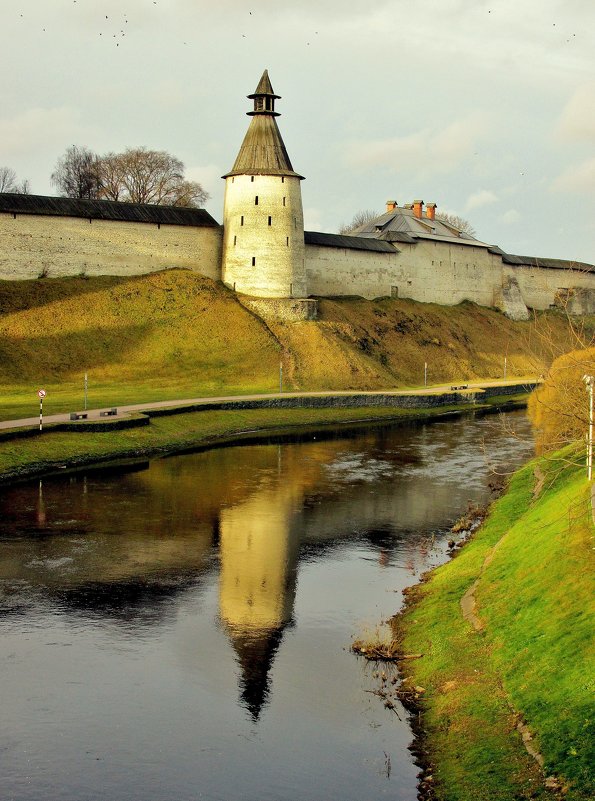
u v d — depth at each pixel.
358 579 29.14
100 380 71.75
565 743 16.22
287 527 35.81
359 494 42.00
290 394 73.69
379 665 22.30
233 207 90.50
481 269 124.31
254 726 19.33
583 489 29.70
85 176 118.00
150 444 53.81
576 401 26.52
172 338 79.38
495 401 84.75
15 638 23.92
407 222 119.50
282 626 24.95
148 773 17.61
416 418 72.88
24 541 33.06
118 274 86.12
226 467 48.81
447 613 24.45
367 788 16.89
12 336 72.81
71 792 16.97
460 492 42.59
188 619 25.52
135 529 35.09
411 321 102.94
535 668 19.22
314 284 100.38
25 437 48.91
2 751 18.33
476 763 16.80
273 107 91.75
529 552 26.12
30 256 81.06
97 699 20.55
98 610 26.11
